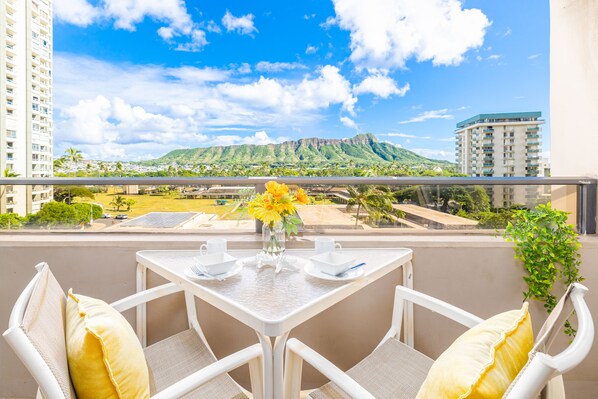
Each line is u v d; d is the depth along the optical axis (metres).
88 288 1.71
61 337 0.76
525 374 0.53
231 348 1.73
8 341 0.60
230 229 1.82
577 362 0.53
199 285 1.11
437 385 0.69
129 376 0.77
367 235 1.83
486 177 1.78
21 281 1.70
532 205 1.78
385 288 1.74
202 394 1.05
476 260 1.73
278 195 1.27
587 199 1.79
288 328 0.87
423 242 1.72
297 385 0.98
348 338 1.75
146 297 1.31
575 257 1.68
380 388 1.11
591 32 1.93
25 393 1.72
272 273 1.24
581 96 2.00
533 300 1.73
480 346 0.70
